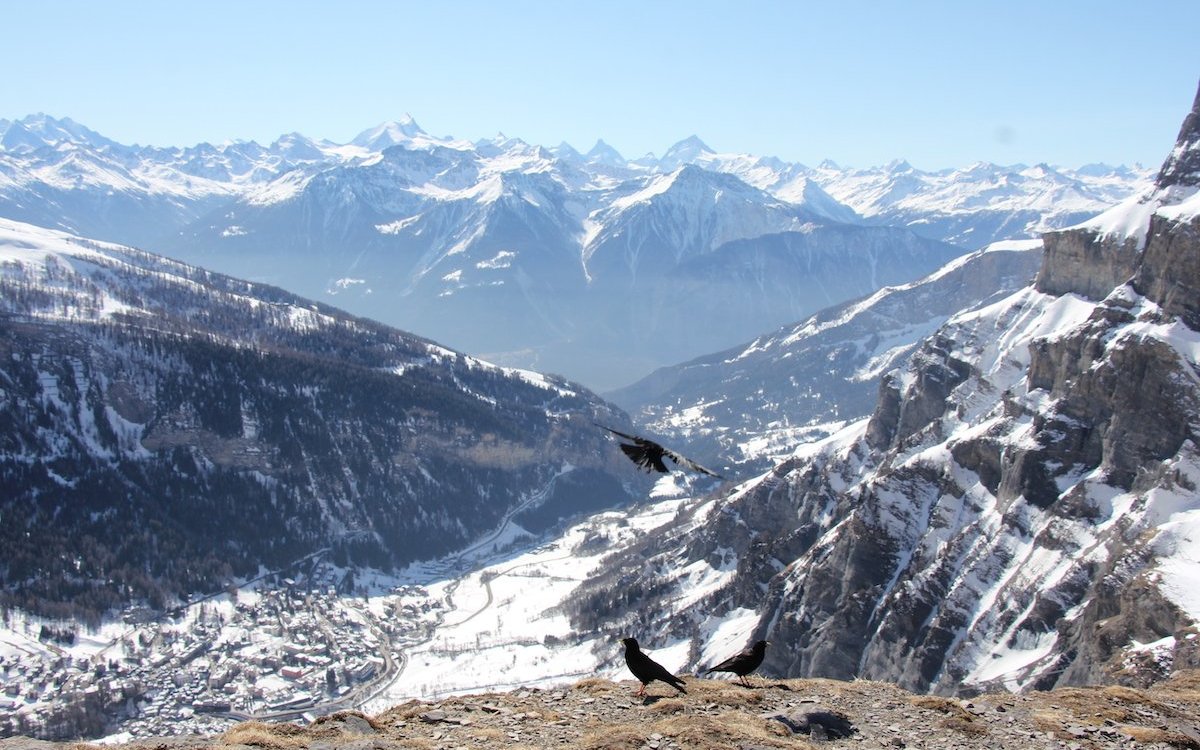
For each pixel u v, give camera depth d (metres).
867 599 165.75
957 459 176.00
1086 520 145.50
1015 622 140.88
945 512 169.50
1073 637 126.94
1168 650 101.44
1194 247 154.88
